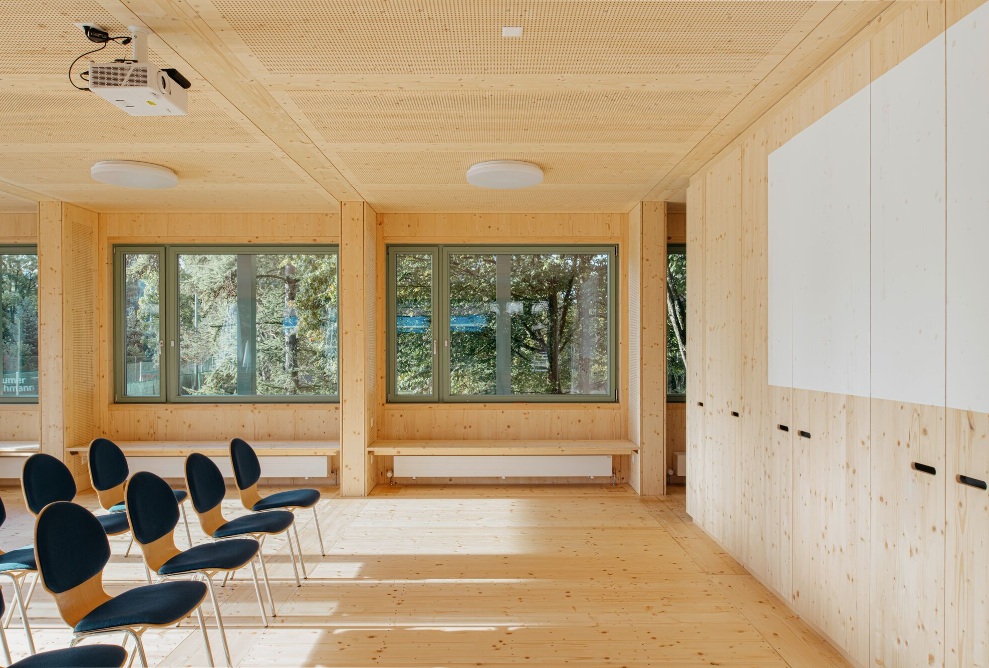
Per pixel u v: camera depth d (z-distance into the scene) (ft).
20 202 19.21
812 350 9.93
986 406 6.41
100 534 8.45
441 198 18.71
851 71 8.77
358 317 19.16
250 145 13.38
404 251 21.09
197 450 18.99
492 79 9.96
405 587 11.98
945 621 7.02
